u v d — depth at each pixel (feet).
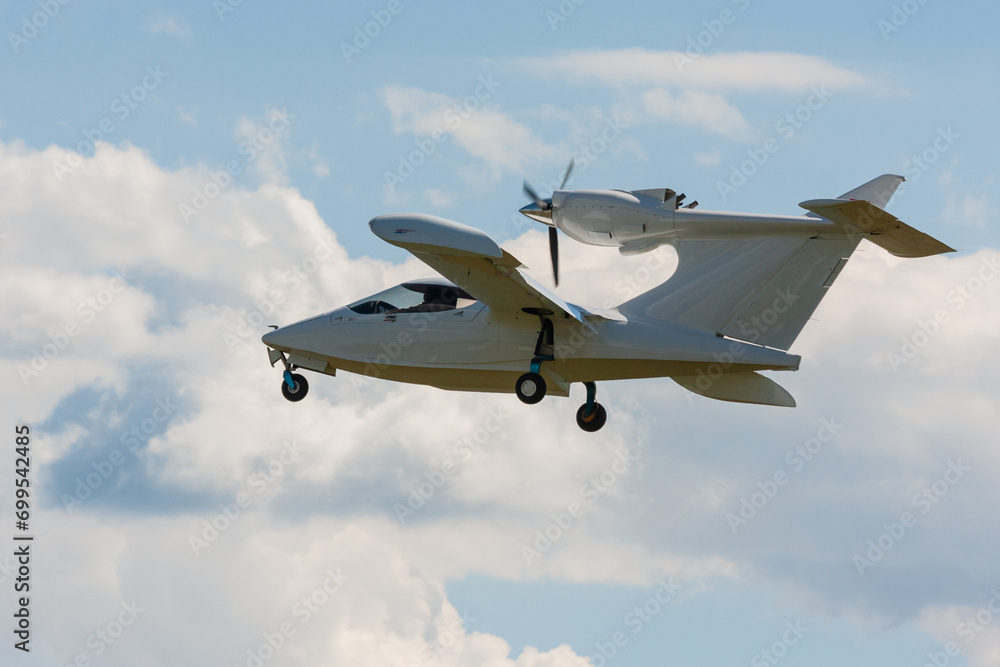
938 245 201.57
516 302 204.64
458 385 223.71
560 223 225.35
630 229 218.79
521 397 213.46
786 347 212.64
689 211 216.33
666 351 211.82
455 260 189.98
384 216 184.24
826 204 189.78
